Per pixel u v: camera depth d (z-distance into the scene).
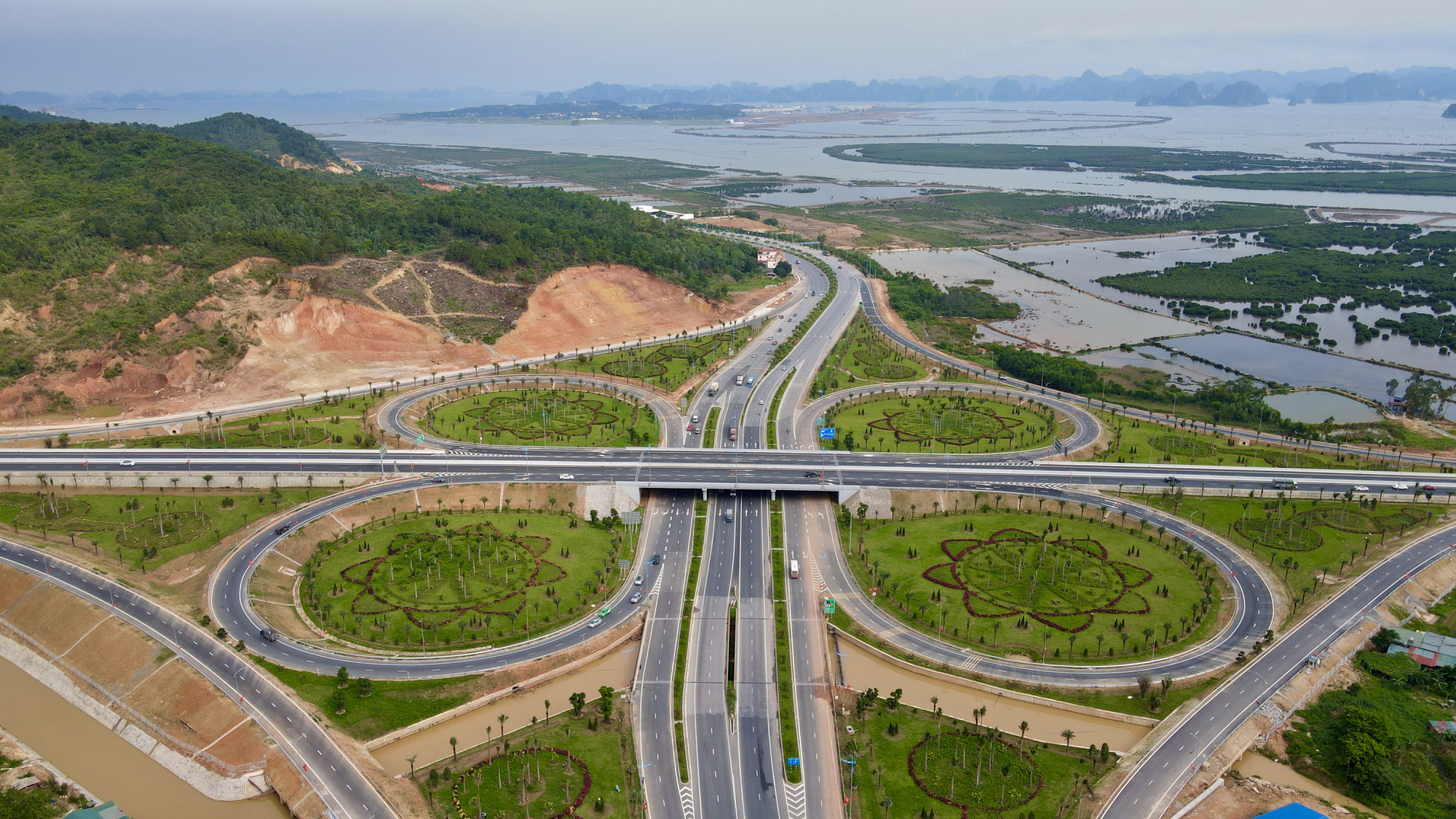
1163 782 168.00
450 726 185.62
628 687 196.12
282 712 181.38
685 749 177.25
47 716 189.12
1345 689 196.75
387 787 164.62
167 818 163.62
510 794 165.38
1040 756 176.12
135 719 184.88
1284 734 183.38
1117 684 196.50
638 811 161.75
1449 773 173.88
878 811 162.38
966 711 191.25
